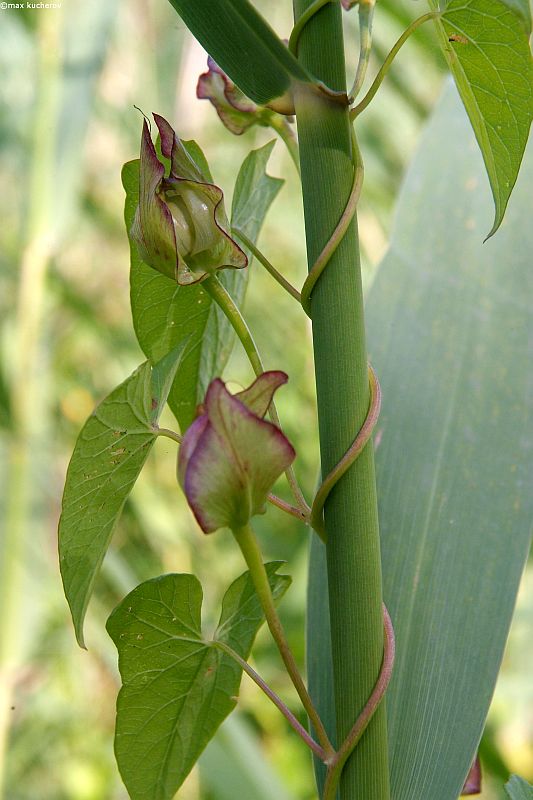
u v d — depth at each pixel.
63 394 1.09
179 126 1.06
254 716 0.91
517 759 0.88
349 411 0.36
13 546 0.72
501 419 0.44
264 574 0.34
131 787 0.40
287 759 0.90
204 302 0.41
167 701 0.39
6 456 0.73
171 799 0.41
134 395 0.36
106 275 1.18
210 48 0.35
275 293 1.15
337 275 0.35
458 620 0.41
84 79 0.72
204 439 0.33
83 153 0.72
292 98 0.36
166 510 1.04
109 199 1.14
